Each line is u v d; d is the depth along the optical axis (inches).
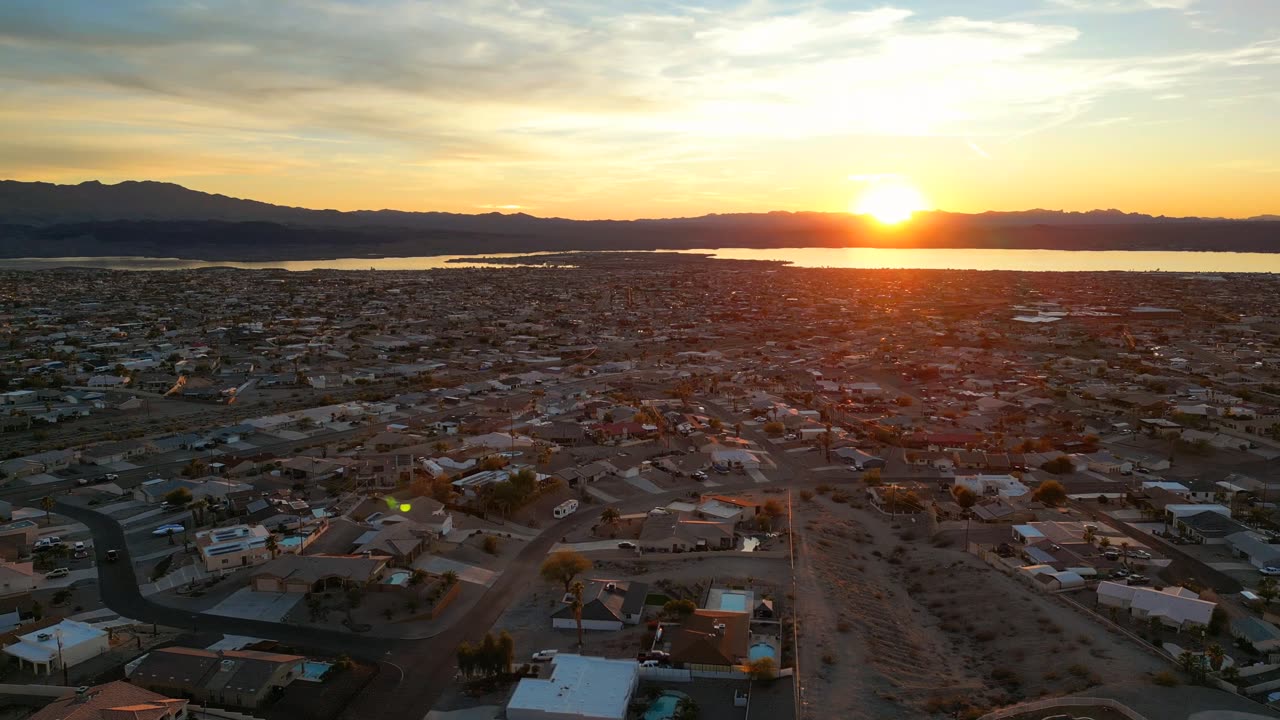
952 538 5477.4
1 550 5064.0
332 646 4065.0
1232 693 3393.2
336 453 7455.7
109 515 5925.2
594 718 3287.4
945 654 4079.7
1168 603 4094.5
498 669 3715.6
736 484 6801.2
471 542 5403.5
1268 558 4849.9
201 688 3538.4
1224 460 7135.8
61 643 3873.0
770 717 3373.5
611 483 6732.3
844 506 6284.5
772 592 4584.2
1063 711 3312.0
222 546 5032.0
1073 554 4958.2
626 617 4306.1
